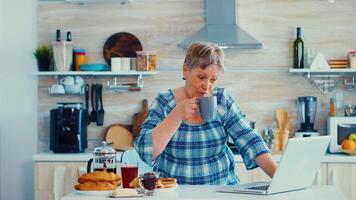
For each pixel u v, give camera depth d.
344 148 5.29
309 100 5.65
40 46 5.92
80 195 2.73
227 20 5.68
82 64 5.71
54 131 5.56
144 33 5.88
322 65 5.62
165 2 5.86
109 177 2.81
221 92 3.24
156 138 2.96
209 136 3.18
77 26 5.91
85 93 5.87
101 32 5.89
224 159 3.23
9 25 5.93
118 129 5.82
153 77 5.86
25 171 5.93
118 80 5.89
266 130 5.69
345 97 5.80
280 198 2.64
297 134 5.61
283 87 5.82
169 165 3.20
